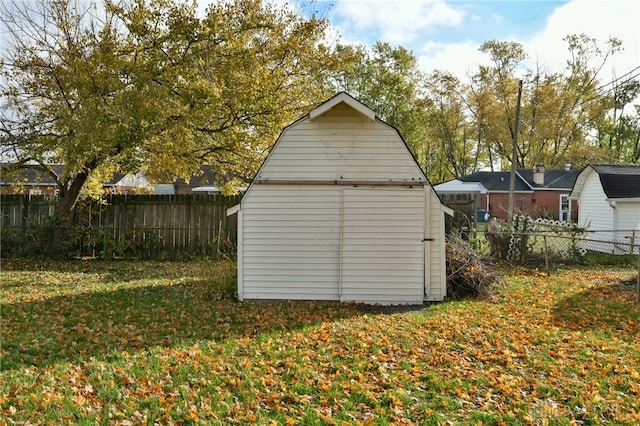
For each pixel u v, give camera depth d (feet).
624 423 14.23
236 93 42.37
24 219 54.03
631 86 145.28
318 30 48.29
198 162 49.70
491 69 137.90
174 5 42.75
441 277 31.30
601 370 18.38
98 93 40.70
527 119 134.21
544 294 33.60
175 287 34.99
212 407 14.78
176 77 42.47
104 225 52.75
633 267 48.62
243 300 31.09
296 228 31.22
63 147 42.73
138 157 46.21
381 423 13.82
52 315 26.05
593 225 68.49
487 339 22.20
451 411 14.80
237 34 45.85
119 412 14.32
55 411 14.34
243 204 31.37
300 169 31.14
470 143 165.78
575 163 140.56
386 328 23.86
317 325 24.53
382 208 31.01
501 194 127.03
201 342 21.31
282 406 14.96
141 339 21.68
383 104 141.28
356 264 31.09
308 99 48.80
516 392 16.19
